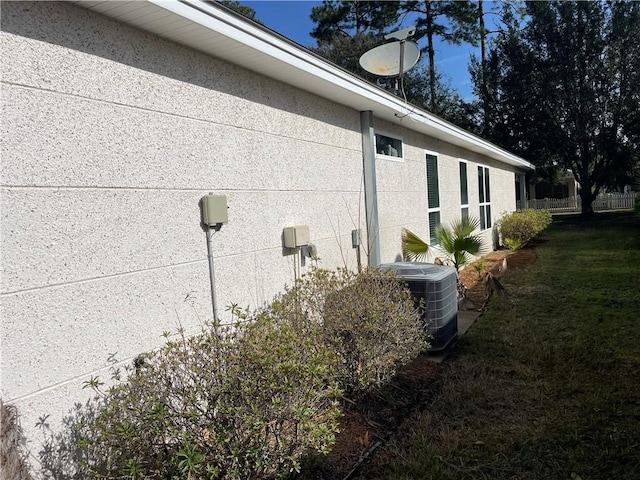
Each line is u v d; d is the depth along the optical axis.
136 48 2.91
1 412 1.96
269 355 2.43
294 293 3.79
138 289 2.86
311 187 4.84
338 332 3.59
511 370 4.22
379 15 23.69
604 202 28.03
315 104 4.96
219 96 3.59
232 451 2.21
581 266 9.39
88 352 2.54
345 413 3.52
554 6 22.09
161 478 2.11
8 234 2.20
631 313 5.69
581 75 21.56
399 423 3.42
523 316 5.96
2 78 2.20
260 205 4.02
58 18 2.46
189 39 3.15
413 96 24.78
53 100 2.42
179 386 2.41
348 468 2.87
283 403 2.34
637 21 20.39
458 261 6.97
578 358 4.36
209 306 3.40
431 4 24.38
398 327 3.71
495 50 24.28
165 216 3.07
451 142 9.58
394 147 7.15
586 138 21.91
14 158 2.23
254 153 3.96
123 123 2.80
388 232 6.74
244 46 3.33
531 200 32.06
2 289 2.16
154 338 2.95
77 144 2.53
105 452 2.36
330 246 5.17
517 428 3.22
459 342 5.07
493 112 24.38
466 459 2.90
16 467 2.00
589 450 2.91
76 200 2.51
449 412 3.50
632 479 2.62
